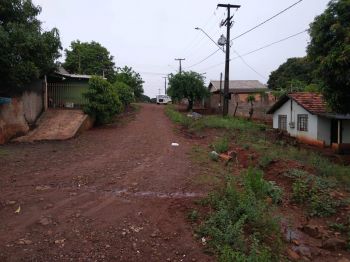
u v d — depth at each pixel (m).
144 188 8.19
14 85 15.67
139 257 5.07
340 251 6.13
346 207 7.87
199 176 9.53
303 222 7.32
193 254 5.24
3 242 5.23
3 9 15.71
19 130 15.62
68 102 22.94
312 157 13.59
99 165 10.45
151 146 14.47
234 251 5.23
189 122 23.12
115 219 6.26
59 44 17.50
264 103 35.53
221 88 40.31
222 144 14.38
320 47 14.21
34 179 8.62
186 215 6.60
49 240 5.36
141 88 61.09
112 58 50.84
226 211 6.30
